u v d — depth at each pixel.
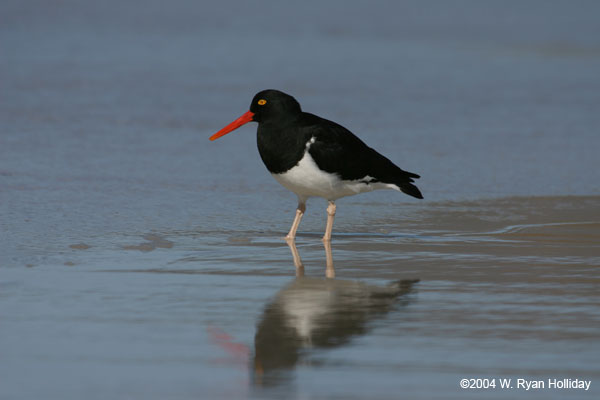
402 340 8.13
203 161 18.31
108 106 23.95
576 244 12.38
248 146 20.09
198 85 27.62
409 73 31.27
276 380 7.16
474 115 24.25
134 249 11.74
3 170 16.64
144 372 7.29
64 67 29.89
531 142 20.88
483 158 19.05
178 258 11.31
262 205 14.87
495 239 12.68
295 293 9.73
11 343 7.91
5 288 9.67
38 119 21.89
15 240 11.94
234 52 34.69
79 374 7.22
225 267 10.91
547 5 53.81
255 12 47.06
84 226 12.91
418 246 12.23
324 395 6.86
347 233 13.09
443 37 41.28
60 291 9.61
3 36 35.97
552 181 16.94
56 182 15.88
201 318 8.75
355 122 22.91
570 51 37.69
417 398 6.85
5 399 6.70
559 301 9.46
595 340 8.17
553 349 7.92
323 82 28.83
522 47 38.53
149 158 18.34
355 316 8.87
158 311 8.96
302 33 40.94
